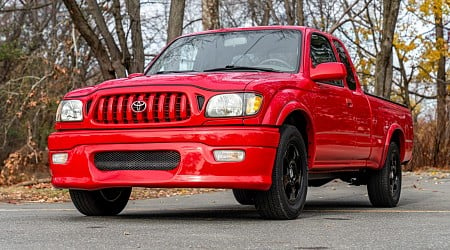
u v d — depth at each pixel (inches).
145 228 216.7
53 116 828.0
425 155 952.3
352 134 308.5
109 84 257.1
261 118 238.8
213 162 234.8
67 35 946.7
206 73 258.7
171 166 241.0
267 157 238.7
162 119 242.7
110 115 249.4
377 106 342.0
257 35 304.2
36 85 770.2
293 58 285.4
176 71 302.0
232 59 294.8
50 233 204.1
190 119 238.8
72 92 263.3
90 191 273.9
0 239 189.9
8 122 855.1
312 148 273.0
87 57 827.4
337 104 294.2
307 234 199.0
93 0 662.5
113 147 246.4
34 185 687.7
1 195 470.3
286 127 252.8
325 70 275.3
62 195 473.1
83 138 251.6
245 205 382.9
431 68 1104.2
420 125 999.6
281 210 247.3
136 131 243.8
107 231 208.2
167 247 169.8
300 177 261.4
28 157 815.7
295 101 256.8
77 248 169.2
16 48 1031.0
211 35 315.3
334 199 432.8
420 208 334.3
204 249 166.2
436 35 1114.1
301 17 1141.1
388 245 174.2
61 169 255.9
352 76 331.9
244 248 167.9
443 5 996.6
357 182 358.3
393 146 361.4
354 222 240.1
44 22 1156.5
